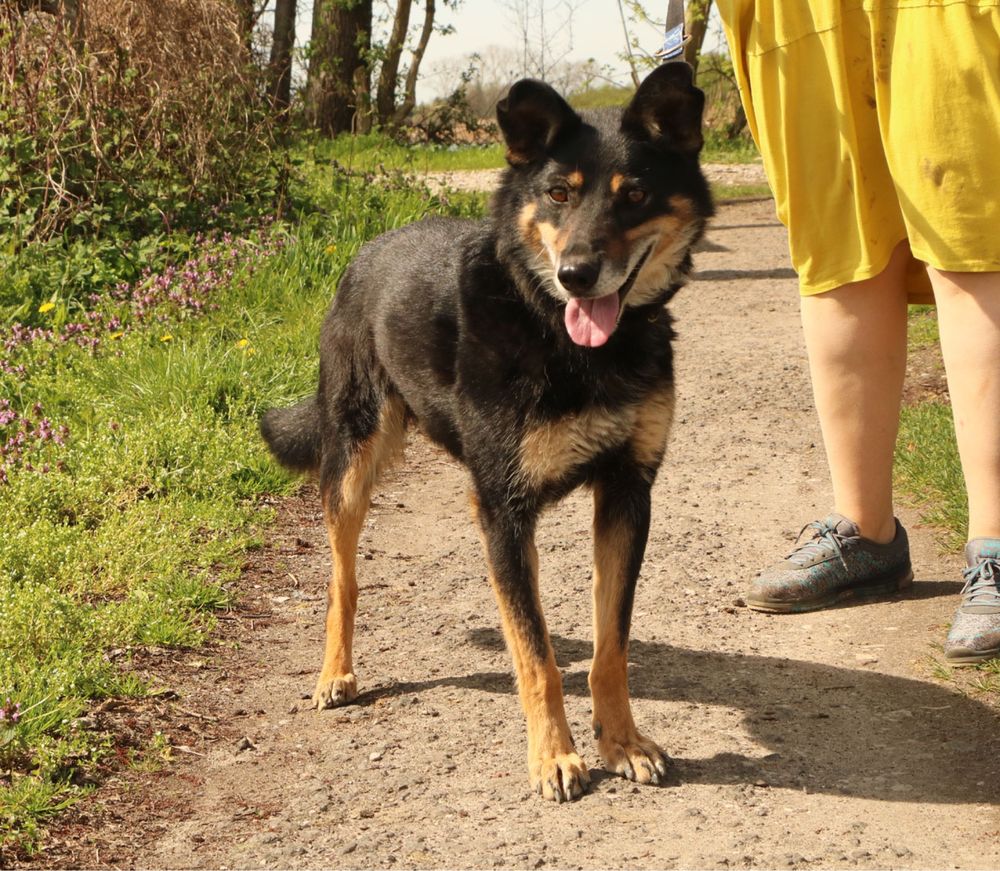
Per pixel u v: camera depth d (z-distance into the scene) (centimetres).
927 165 327
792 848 251
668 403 320
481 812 274
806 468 548
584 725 323
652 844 256
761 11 362
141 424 543
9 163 781
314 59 2112
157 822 274
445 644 381
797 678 340
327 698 339
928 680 328
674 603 403
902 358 381
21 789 273
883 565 393
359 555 465
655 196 318
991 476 337
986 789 271
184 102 873
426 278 356
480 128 2381
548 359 304
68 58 801
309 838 265
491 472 309
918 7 324
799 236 375
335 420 388
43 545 410
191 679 352
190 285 734
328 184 1087
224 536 468
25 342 652
